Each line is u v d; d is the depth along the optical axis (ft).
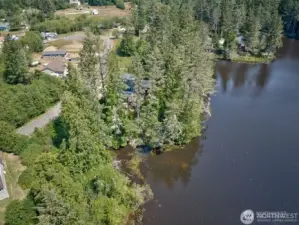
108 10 652.48
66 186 144.66
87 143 163.84
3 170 176.96
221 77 328.90
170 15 400.06
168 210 167.12
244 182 184.96
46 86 262.47
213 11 421.59
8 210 140.87
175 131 210.79
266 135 226.99
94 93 211.82
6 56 319.68
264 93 289.94
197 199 174.19
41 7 601.21
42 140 198.49
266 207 167.43
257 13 410.93
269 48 379.35
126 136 215.92
